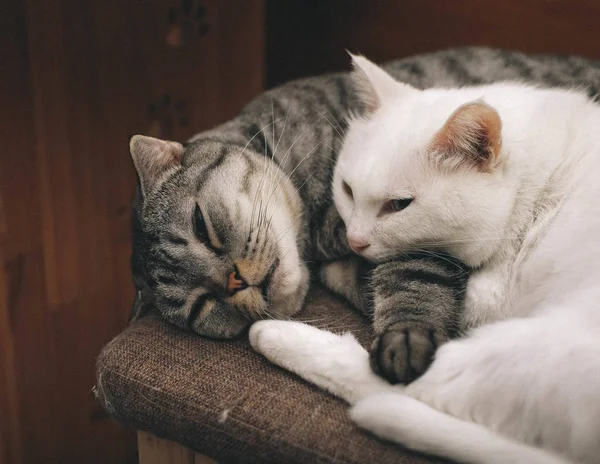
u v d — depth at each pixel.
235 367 0.65
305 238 0.76
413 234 0.65
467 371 0.58
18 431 0.88
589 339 0.56
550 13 0.94
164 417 0.63
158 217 0.70
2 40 0.78
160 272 0.69
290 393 0.62
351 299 0.72
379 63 1.03
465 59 0.86
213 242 0.69
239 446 0.61
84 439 0.94
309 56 1.08
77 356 0.92
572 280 0.62
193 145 0.75
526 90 0.69
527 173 0.64
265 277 0.69
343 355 0.63
